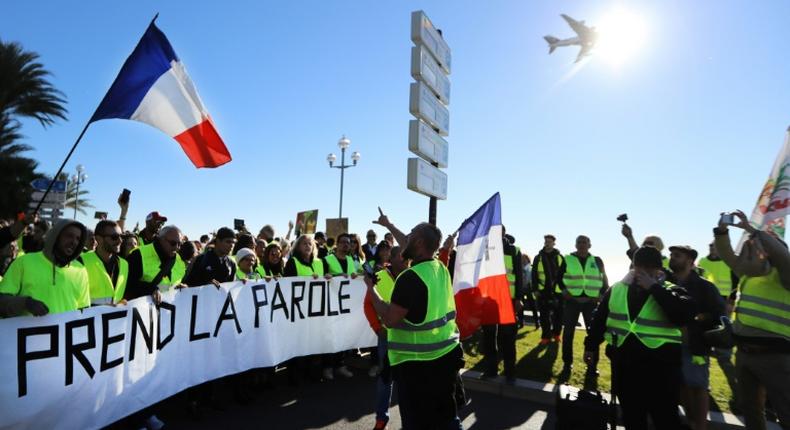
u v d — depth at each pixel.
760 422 3.86
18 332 3.34
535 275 9.02
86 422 3.75
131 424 4.34
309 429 4.66
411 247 3.50
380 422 4.54
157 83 4.84
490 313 4.93
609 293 3.91
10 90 26.20
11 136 27.64
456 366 3.31
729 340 4.01
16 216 4.16
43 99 27.39
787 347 3.64
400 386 3.25
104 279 4.33
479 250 5.03
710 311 4.41
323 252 9.61
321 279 6.56
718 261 8.31
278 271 6.83
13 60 26.05
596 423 3.71
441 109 7.69
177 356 4.69
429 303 3.23
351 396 5.73
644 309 3.60
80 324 3.72
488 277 5.01
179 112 5.00
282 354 5.97
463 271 4.89
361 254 8.80
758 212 4.80
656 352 3.52
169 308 4.65
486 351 6.28
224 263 5.51
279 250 6.65
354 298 6.96
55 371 3.53
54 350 3.53
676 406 3.52
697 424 4.43
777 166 4.72
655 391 3.51
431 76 7.21
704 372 4.39
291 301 6.17
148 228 6.02
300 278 6.31
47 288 3.52
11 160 26.52
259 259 7.18
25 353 3.37
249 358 5.51
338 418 4.98
